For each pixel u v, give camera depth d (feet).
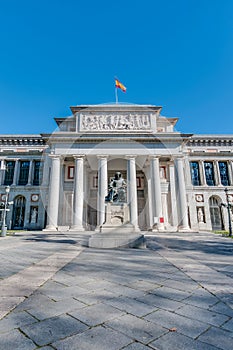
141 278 16.12
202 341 7.77
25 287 13.82
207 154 136.56
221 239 54.19
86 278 16.07
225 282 15.06
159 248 32.89
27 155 135.54
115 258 24.09
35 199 124.47
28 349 7.20
